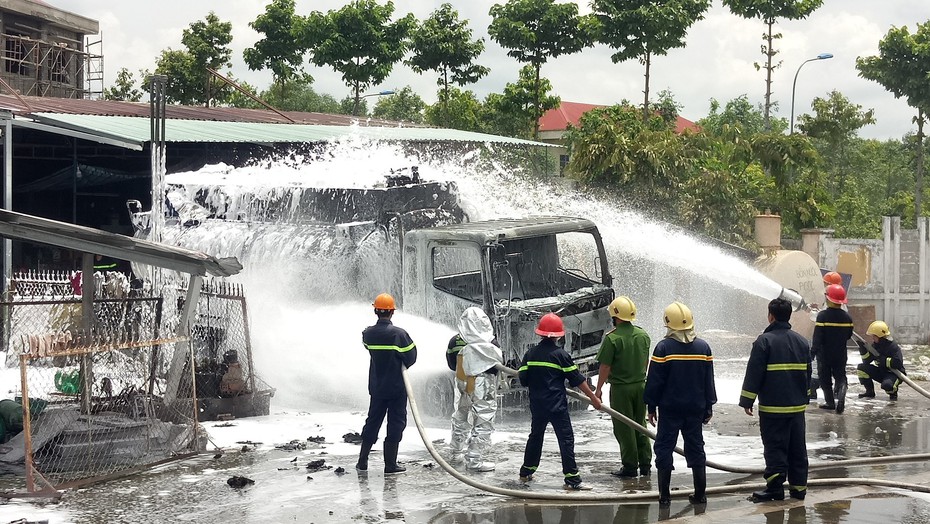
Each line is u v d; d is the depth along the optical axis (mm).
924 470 9773
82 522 7758
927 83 36281
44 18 39000
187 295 10570
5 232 9922
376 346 9422
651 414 8430
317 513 8008
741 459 10227
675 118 47875
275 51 51750
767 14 43000
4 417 10203
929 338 22312
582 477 9406
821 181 27156
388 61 47500
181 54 52688
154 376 11172
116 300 11141
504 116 46938
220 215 15547
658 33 37938
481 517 7887
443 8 47656
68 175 24609
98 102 26281
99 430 9953
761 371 8344
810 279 19672
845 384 13250
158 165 15203
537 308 12086
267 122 26391
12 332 14930
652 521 7758
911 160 61250
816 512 7988
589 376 12742
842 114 45375
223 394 12281
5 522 7656
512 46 41344
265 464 9820
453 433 9898
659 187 23125
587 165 23531
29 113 19062
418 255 12773
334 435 11273
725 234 22438
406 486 8945
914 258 22297
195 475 9359
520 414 12898
